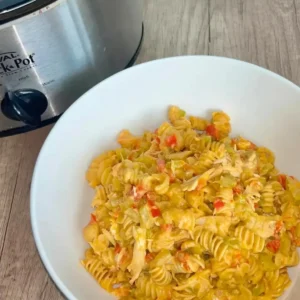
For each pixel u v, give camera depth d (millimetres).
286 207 344
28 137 454
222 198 329
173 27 513
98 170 376
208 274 329
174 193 337
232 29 508
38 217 328
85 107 376
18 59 349
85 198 375
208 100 403
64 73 382
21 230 407
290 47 491
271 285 329
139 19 455
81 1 346
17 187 428
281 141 382
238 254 324
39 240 317
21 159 444
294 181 360
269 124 387
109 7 376
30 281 383
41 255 312
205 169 347
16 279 384
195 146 375
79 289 325
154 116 408
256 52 490
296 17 512
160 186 334
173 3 530
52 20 339
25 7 316
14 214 415
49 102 396
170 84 396
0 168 439
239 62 376
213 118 397
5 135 412
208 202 341
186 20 517
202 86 397
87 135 386
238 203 331
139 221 331
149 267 332
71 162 375
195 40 503
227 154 354
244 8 521
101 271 339
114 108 393
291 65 479
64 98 402
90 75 403
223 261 323
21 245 400
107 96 384
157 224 330
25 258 394
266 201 347
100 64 405
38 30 338
